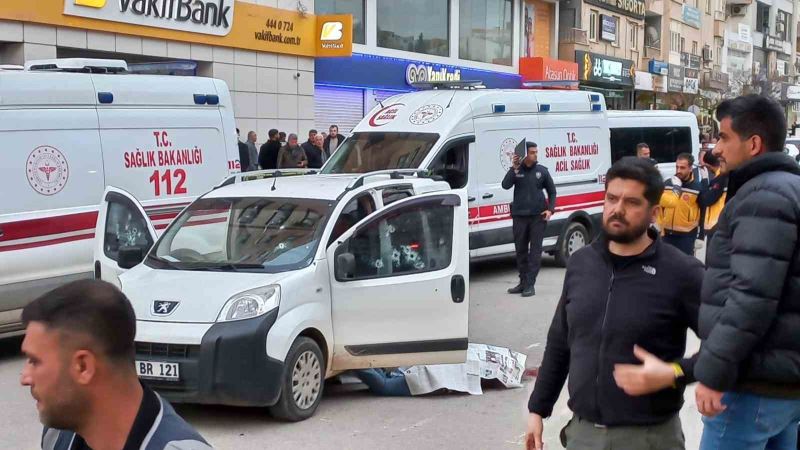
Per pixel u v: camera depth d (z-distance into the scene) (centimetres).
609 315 342
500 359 820
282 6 2130
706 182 1030
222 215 779
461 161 1311
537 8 3456
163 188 1027
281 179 855
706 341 329
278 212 763
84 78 957
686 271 341
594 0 3800
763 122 348
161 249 766
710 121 4953
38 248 902
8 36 1553
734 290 326
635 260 344
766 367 340
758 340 329
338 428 683
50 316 198
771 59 7062
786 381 343
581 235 1532
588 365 347
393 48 2675
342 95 2464
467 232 773
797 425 389
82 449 214
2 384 809
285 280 687
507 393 786
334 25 2219
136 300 693
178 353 663
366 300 727
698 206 1015
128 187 990
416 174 941
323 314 708
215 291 683
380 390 779
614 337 341
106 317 200
